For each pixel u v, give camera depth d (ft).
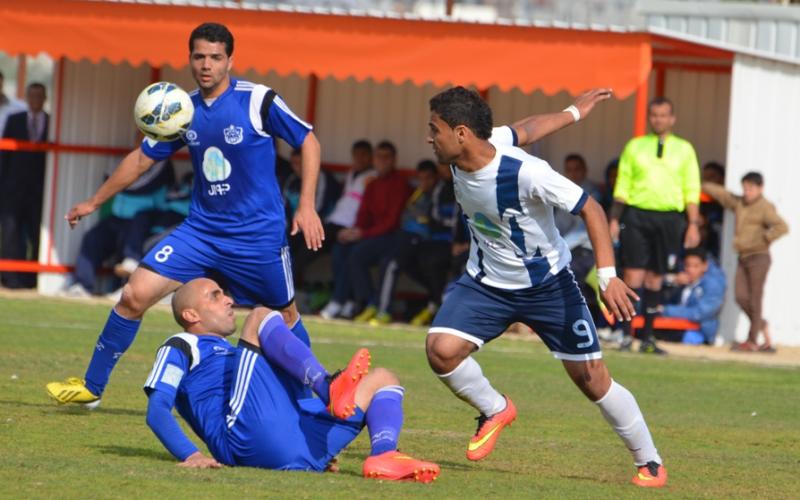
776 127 177.37
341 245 187.93
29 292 192.75
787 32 190.39
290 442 69.77
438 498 65.67
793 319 178.81
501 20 172.65
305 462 70.28
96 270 191.11
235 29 176.14
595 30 169.78
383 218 186.39
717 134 202.18
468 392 77.46
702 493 73.36
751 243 169.89
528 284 74.79
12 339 135.03
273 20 175.63
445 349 76.02
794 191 178.09
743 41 192.44
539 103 206.28
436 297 184.34
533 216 72.84
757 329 170.71
